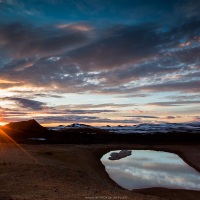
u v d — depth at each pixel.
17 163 25.16
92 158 40.56
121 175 30.92
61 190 15.22
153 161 42.34
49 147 49.88
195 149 54.84
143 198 15.21
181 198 21.22
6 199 12.57
